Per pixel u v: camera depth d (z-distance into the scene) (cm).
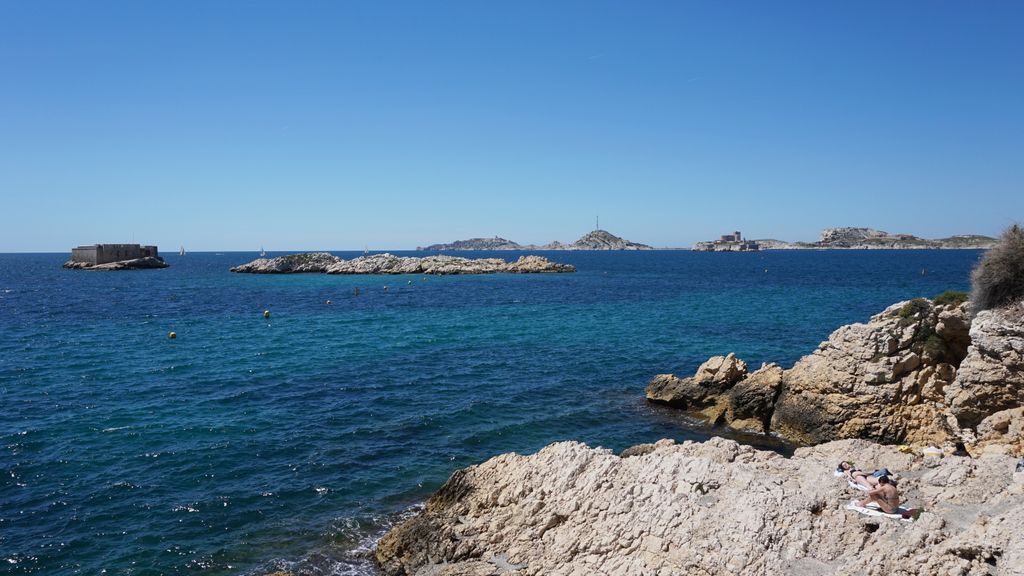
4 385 3278
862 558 1175
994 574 1052
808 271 14362
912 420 2427
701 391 3020
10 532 1745
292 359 4091
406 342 4788
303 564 1642
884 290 8969
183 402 3000
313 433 2583
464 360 4088
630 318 6138
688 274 13800
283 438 2516
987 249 2241
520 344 4700
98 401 2992
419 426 2703
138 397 3080
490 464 1880
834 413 2569
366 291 9562
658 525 1395
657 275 13550
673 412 3012
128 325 5656
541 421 2823
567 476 1647
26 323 5734
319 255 15250
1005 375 1931
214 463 2248
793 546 1248
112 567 1599
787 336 4956
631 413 2988
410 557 1599
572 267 15175
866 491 1409
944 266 16000
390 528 1825
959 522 1273
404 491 2067
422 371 3744
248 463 2259
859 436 2498
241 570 1608
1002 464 1490
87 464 2211
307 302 7881
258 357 4153
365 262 14262
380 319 6181
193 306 7344
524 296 8656
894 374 2483
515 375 3672
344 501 1991
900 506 1365
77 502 1930
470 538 1584
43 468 2167
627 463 1634
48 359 3997
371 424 2716
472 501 1762
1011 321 1903
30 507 1891
